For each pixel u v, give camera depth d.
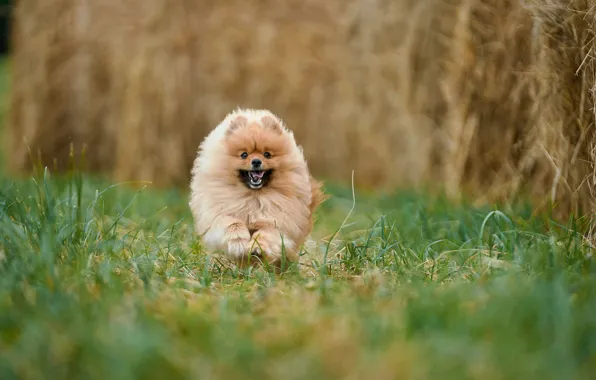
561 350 4.87
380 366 4.85
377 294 6.83
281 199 9.23
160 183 19.12
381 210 13.07
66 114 20.28
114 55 19.72
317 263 8.59
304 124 20.64
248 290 7.68
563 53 9.41
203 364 4.98
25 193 11.88
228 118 9.95
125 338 5.11
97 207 10.75
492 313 5.54
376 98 19.02
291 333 5.76
